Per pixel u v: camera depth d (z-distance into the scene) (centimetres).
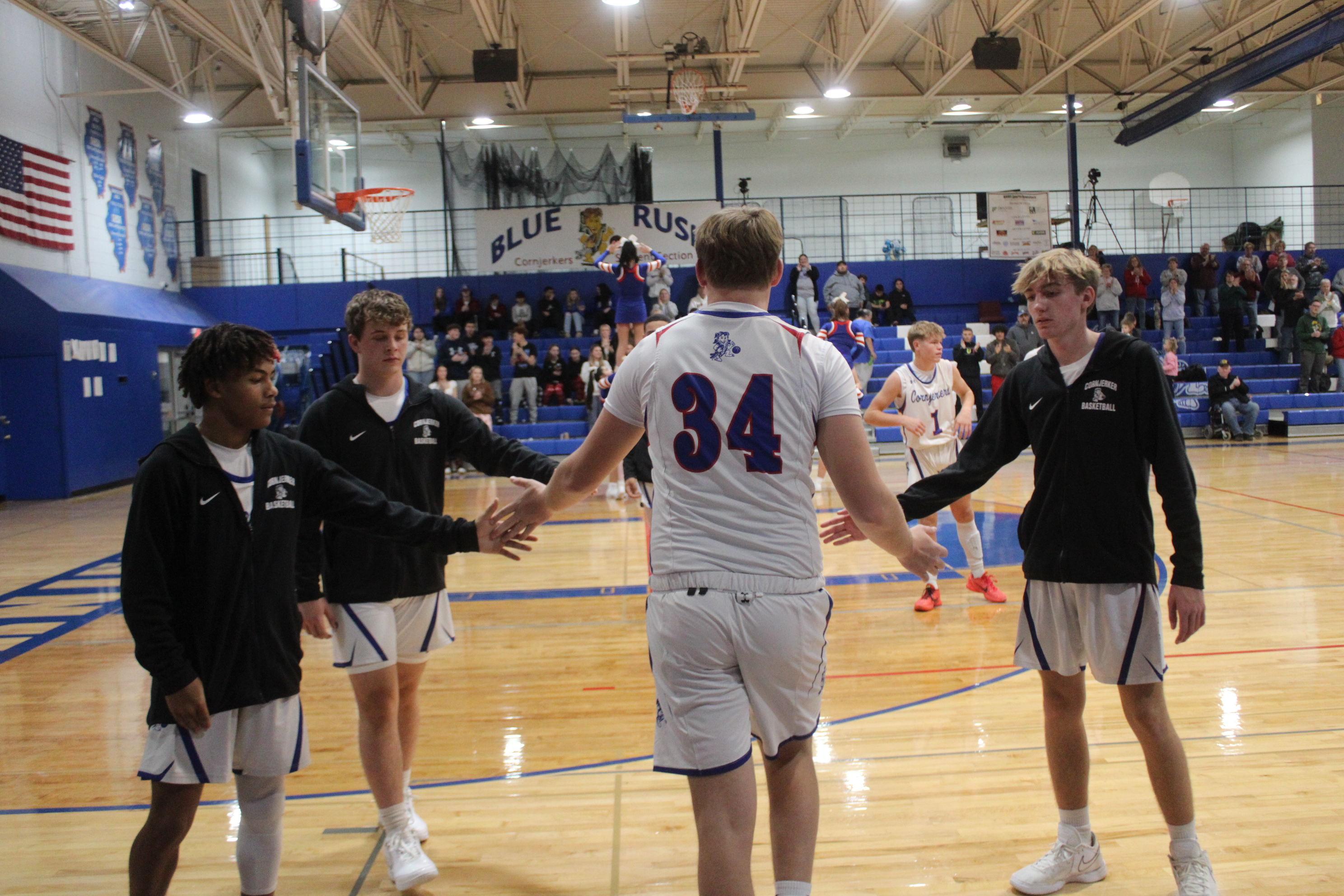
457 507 1038
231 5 1091
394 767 253
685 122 1611
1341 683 388
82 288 1396
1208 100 1513
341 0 1186
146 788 328
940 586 608
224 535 195
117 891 251
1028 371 239
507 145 2020
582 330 1745
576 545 798
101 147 1482
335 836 279
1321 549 670
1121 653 222
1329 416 1477
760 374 173
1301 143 2025
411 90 1720
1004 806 284
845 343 1077
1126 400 222
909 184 2173
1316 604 521
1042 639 235
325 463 227
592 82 1780
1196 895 220
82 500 1279
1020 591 588
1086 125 2181
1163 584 584
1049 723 239
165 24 1277
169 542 190
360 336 262
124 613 186
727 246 179
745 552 168
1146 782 296
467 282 1812
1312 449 1323
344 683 443
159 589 187
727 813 162
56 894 248
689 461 172
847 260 2136
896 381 539
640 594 611
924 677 419
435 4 1440
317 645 515
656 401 177
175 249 1714
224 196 1919
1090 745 327
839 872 246
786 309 1775
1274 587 563
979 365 1444
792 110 1894
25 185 1295
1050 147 2184
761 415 171
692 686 166
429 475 271
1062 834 238
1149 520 224
